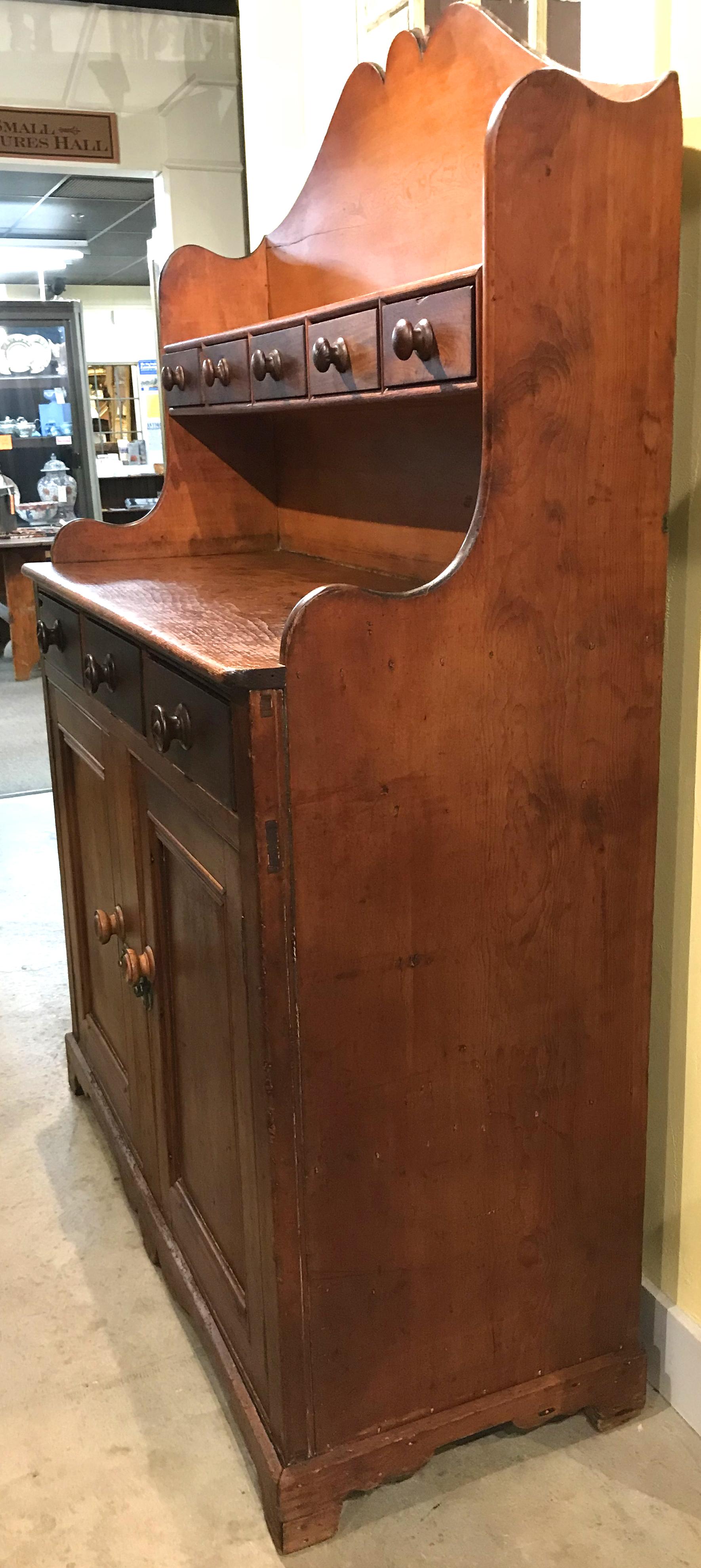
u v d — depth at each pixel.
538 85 1.04
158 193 3.31
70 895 2.22
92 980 2.18
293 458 2.10
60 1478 1.46
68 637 1.97
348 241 1.77
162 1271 1.81
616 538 1.22
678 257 1.16
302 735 1.11
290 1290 1.27
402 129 1.59
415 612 1.13
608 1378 1.50
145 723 1.53
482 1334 1.41
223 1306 1.48
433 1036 1.27
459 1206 1.34
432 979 1.25
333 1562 1.33
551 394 1.14
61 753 2.13
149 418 6.34
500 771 1.22
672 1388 1.56
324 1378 1.32
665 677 1.41
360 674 1.12
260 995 1.18
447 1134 1.31
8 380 5.32
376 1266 1.31
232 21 3.12
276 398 1.58
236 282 2.04
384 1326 1.34
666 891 1.46
